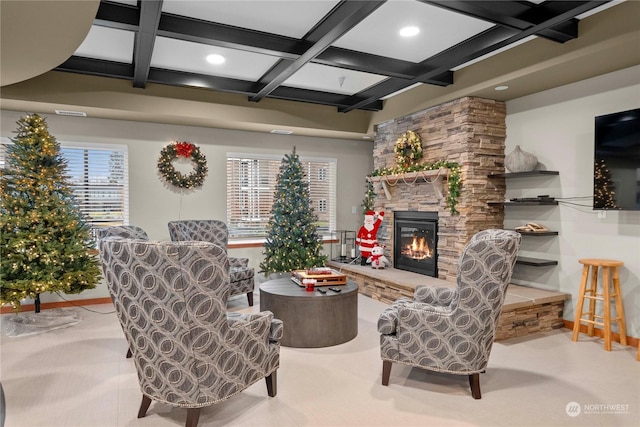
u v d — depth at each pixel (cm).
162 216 544
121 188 523
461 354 253
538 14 293
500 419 236
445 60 389
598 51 312
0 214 396
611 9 303
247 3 293
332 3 294
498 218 465
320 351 346
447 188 468
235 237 592
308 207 592
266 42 344
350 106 557
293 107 555
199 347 205
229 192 586
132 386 278
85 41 366
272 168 618
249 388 275
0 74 338
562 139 407
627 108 353
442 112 476
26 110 459
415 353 266
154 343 208
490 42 342
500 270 241
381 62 400
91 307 490
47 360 322
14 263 391
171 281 196
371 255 561
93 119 502
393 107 549
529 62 365
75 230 428
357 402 256
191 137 557
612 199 349
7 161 417
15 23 248
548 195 422
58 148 434
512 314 378
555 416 239
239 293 473
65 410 245
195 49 384
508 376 295
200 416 238
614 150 346
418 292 316
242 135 592
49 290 407
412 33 346
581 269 395
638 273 351
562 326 412
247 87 486
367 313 461
